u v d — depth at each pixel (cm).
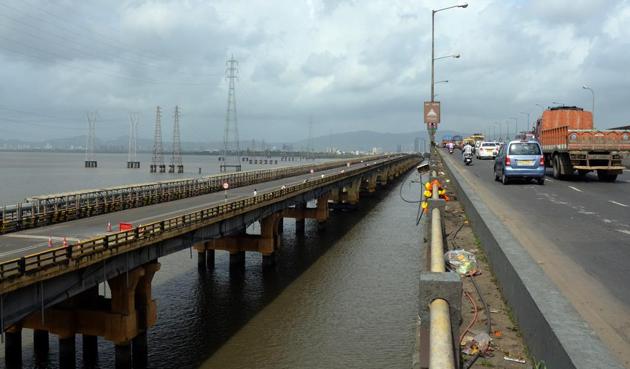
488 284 885
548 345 502
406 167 15562
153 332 2520
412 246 4378
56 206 2906
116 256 1978
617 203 2095
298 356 2217
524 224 1566
